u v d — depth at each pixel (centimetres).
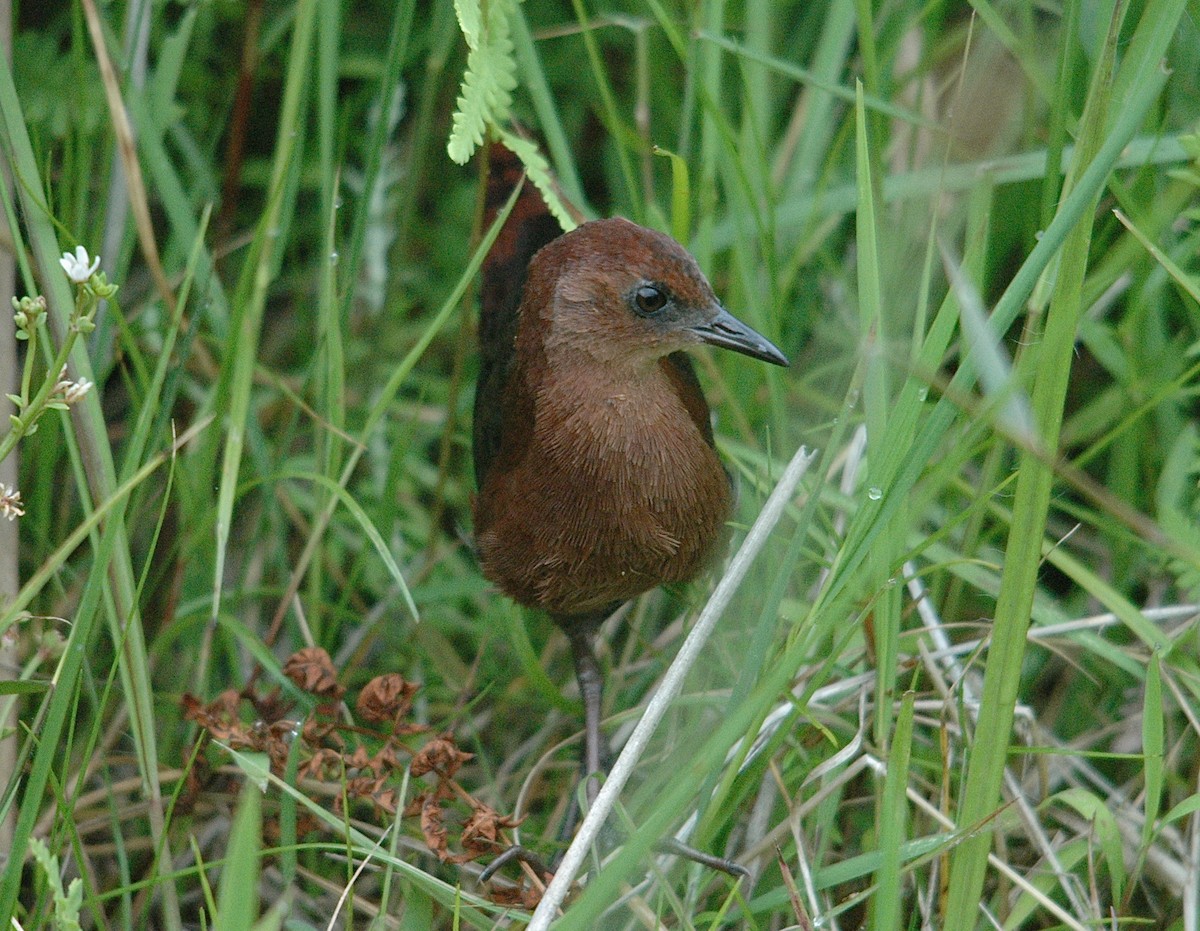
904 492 552
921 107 826
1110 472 807
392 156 994
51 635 632
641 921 586
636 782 714
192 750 690
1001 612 521
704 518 714
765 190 765
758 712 513
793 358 872
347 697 827
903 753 535
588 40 786
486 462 799
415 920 615
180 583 766
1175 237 765
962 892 534
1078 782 723
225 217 891
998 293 877
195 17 856
